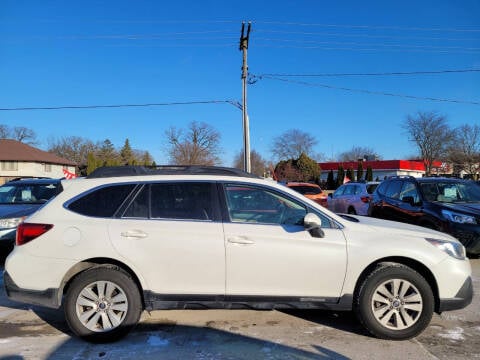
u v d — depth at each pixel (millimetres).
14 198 9047
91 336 4062
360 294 4164
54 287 4102
